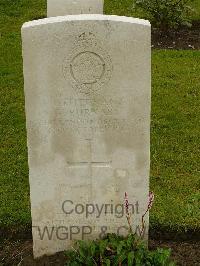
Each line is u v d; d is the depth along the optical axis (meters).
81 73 2.13
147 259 2.23
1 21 4.88
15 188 2.82
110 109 2.18
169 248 2.36
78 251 2.32
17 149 3.13
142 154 2.25
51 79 2.14
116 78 2.13
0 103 3.57
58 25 2.06
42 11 5.11
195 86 3.78
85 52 2.10
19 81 3.83
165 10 4.60
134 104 2.17
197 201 2.71
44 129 2.21
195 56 4.22
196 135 3.24
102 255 2.26
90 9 3.46
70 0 3.44
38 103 2.17
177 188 2.81
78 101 2.17
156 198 2.73
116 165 2.27
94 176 2.28
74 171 2.27
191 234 2.56
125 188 2.30
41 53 2.10
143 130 2.21
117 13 5.02
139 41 2.08
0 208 2.68
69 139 2.22
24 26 2.08
